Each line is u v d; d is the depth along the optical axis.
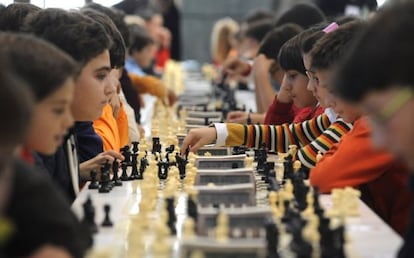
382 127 2.07
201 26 16.97
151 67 11.70
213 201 3.10
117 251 2.66
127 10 14.87
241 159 3.92
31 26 3.80
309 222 2.77
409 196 3.62
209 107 7.74
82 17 3.88
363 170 3.61
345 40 3.75
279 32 6.60
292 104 5.58
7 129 1.91
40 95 2.53
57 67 2.58
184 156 4.25
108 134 4.83
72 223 2.17
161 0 16.86
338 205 3.21
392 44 2.03
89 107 3.78
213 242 2.49
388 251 2.72
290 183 3.40
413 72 2.00
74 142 4.00
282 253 2.62
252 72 8.44
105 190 3.65
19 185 2.09
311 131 4.70
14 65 2.50
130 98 7.01
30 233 2.05
